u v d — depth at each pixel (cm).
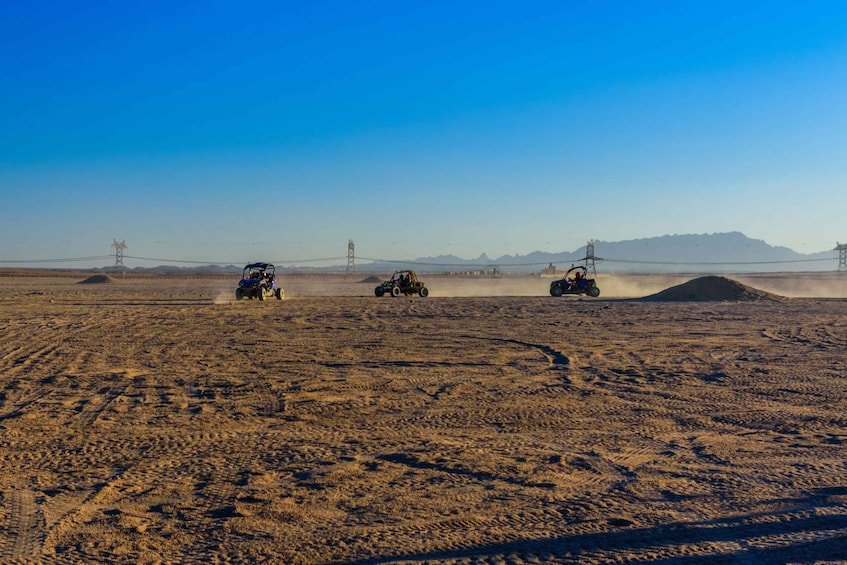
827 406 1236
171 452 940
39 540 641
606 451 943
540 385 1443
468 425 1097
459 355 1886
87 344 2127
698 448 959
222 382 1470
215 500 747
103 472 852
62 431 1059
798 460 898
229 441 997
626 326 2697
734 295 4338
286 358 1830
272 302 4406
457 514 701
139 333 2448
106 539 643
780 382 1476
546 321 2922
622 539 636
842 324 2727
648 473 841
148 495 764
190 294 5919
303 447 962
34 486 798
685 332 2470
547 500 742
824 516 694
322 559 596
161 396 1329
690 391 1379
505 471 847
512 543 627
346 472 844
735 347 2048
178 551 616
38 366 1691
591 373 1593
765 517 691
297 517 695
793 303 3991
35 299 4803
